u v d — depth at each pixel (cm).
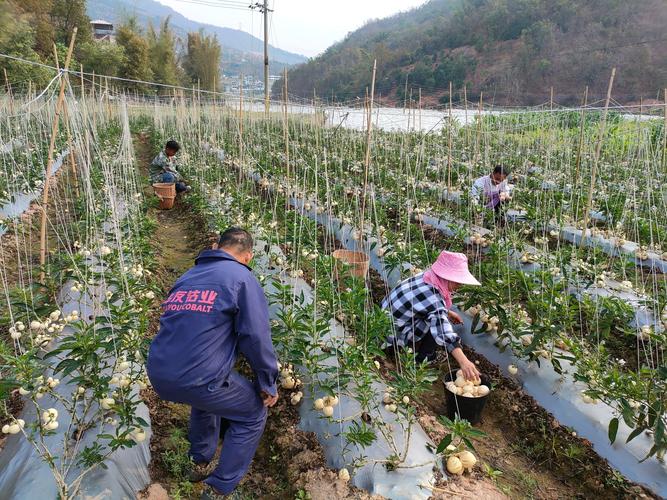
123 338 362
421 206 866
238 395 301
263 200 962
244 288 293
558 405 407
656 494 330
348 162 1155
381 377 405
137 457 333
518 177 1080
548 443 386
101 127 1459
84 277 433
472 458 338
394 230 817
